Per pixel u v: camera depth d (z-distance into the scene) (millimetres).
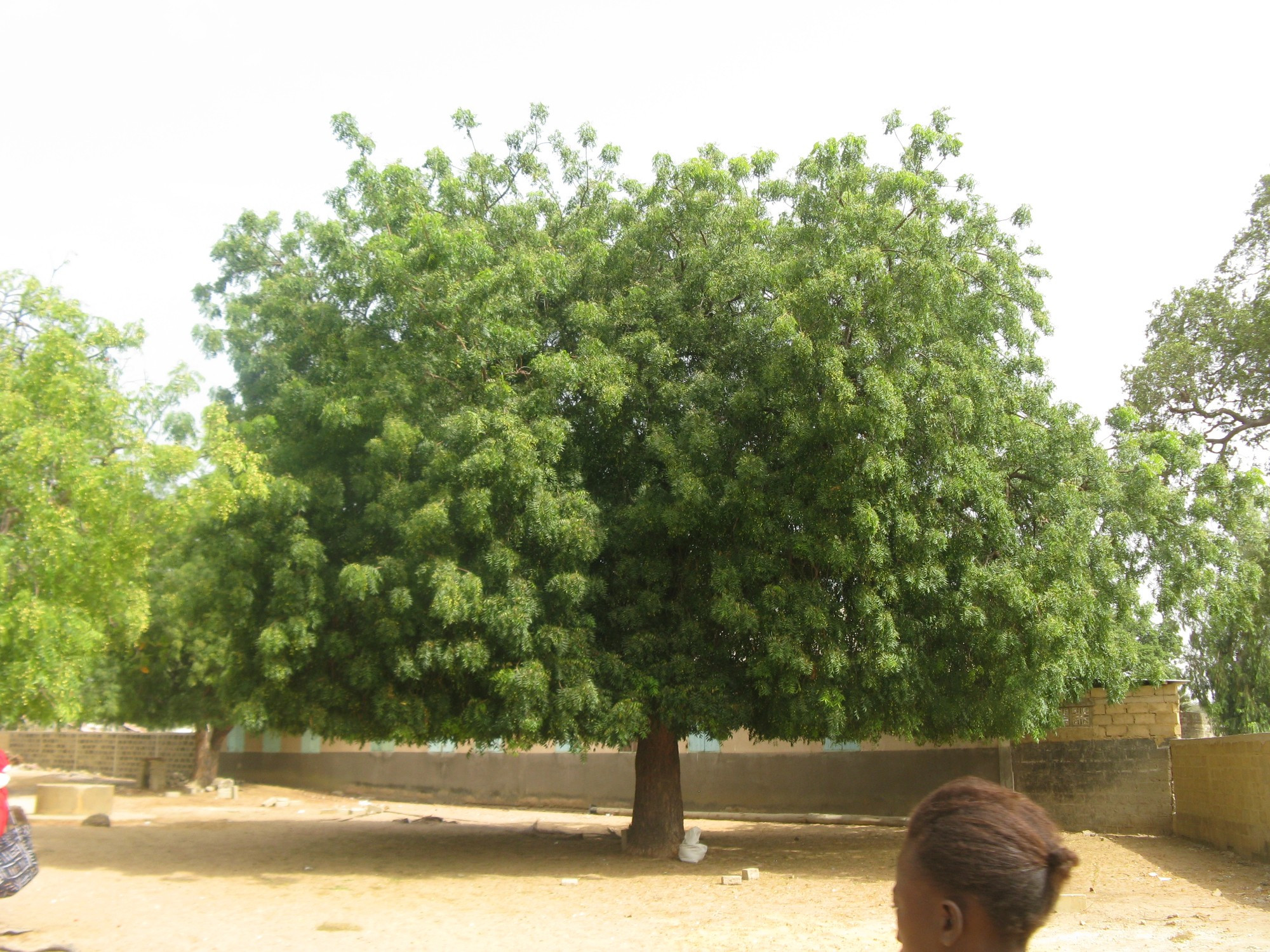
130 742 37656
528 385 14547
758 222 14797
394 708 14227
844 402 12914
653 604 14406
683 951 9844
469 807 27266
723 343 15039
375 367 14648
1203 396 24797
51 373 12781
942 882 1879
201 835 19516
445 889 13523
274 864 15781
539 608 13688
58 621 12445
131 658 28797
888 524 13289
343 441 15031
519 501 13719
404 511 13953
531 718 13539
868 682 13414
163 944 10086
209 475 13680
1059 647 13469
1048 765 19109
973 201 15445
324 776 31766
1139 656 16844
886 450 13055
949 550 13773
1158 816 18062
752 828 20625
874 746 21375
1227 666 25156
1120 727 18578
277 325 15516
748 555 13820
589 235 15695
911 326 13070
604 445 15125
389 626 13805
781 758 22547
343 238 15078
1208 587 16375
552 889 13477
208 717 28062
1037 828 1920
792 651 13281
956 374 13641
